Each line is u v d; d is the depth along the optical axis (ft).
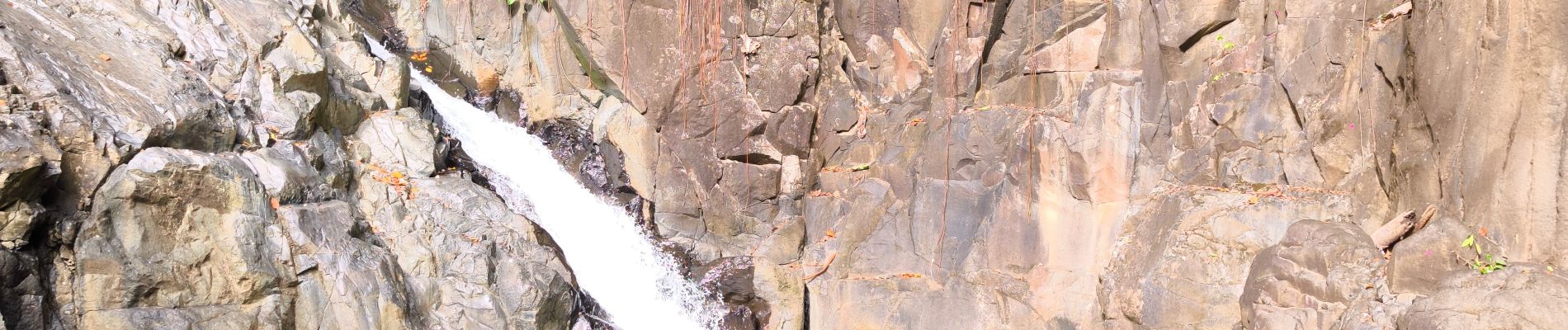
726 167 37.86
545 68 38.29
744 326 34.22
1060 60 34.91
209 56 27.86
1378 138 26.68
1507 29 20.57
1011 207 34.47
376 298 24.68
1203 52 31.48
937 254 35.50
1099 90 33.19
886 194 36.99
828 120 38.65
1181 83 31.91
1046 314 33.12
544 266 29.01
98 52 24.90
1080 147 33.01
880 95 38.42
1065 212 33.50
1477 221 21.53
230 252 22.88
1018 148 34.32
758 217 38.40
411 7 40.47
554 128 38.14
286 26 31.09
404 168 30.73
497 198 31.14
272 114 27.94
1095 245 32.86
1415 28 24.44
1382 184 26.76
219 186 23.09
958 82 36.45
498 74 39.37
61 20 25.30
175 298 22.15
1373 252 23.54
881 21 37.76
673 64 36.55
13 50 22.08
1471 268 20.79
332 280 24.31
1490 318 18.81
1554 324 18.24
